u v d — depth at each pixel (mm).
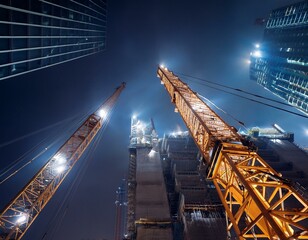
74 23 70688
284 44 119188
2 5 36812
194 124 25797
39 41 50125
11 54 40656
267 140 94812
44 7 50844
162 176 75625
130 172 85938
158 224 60375
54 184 40125
